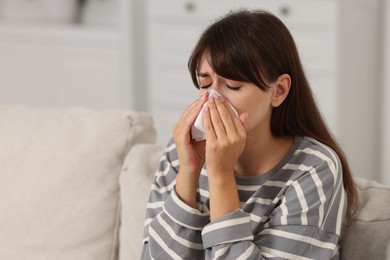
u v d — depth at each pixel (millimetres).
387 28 3846
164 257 1459
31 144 1870
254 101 1403
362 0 3783
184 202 1459
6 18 4996
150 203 1589
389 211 1499
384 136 3971
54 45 4449
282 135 1523
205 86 1438
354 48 3836
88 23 4777
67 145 1845
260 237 1401
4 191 1839
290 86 1486
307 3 3738
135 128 1861
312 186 1408
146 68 4422
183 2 4020
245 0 3850
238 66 1372
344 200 1463
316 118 1553
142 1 4344
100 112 1903
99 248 1777
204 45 1413
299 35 3791
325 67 3764
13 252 1786
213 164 1391
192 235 1444
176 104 4176
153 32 4148
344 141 3883
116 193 1816
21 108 1962
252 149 1492
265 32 1423
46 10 4684
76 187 1804
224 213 1372
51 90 4508
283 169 1479
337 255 1492
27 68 4535
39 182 1820
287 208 1400
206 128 1396
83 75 4434
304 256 1378
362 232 1497
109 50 4344
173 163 1624
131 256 1680
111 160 1822
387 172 3975
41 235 1786
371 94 3953
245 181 1499
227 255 1351
